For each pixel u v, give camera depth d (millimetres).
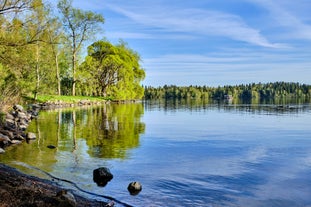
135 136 24641
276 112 57531
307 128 31766
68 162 15398
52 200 9211
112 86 87312
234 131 28938
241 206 10297
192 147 20281
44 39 24906
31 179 11906
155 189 11727
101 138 23109
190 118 43344
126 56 89438
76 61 71250
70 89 82250
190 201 10633
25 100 49844
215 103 106438
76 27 66688
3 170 12742
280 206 10336
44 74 60125
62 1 64125
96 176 13008
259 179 13156
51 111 46531
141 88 98312
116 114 45375
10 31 23391
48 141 21094
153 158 16750
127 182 12492
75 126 29641
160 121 38000
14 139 20875
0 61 25844
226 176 13508
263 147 20594
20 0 22875
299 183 12625
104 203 10117
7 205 8461
